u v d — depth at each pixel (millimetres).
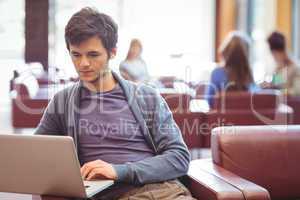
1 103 6797
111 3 8547
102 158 2271
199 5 9086
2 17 8023
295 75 5426
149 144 2355
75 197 1921
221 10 9156
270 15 9219
